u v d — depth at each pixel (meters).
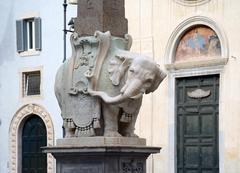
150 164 28.31
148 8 29.16
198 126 27.58
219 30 27.16
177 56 28.45
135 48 29.41
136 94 12.66
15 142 34.78
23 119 34.75
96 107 12.91
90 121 13.01
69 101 13.26
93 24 13.36
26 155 34.53
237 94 26.56
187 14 28.09
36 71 34.38
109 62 13.02
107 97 12.73
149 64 12.70
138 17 29.38
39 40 34.19
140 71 12.63
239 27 26.73
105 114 12.90
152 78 12.73
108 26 13.37
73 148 12.68
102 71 12.99
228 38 26.97
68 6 32.97
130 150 12.66
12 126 34.94
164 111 28.39
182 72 28.08
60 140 13.11
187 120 27.92
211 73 27.30
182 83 28.19
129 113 13.01
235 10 26.88
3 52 35.44
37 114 34.12
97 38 13.05
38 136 34.19
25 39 34.91
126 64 12.94
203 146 27.36
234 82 26.69
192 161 27.62
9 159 34.84
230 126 26.62
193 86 27.88
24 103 34.59
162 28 28.73
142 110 28.81
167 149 28.17
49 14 33.91
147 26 29.14
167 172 28.08
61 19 33.50
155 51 28.86
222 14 27.19
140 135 28.83
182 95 28.12
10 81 35.19
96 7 13.38
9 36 35.25
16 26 35.06
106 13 13.37
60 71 13.57
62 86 13.37
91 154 12.58
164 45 28.62
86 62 13.14
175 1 28.39
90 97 13.02
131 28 29.53
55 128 33.25
